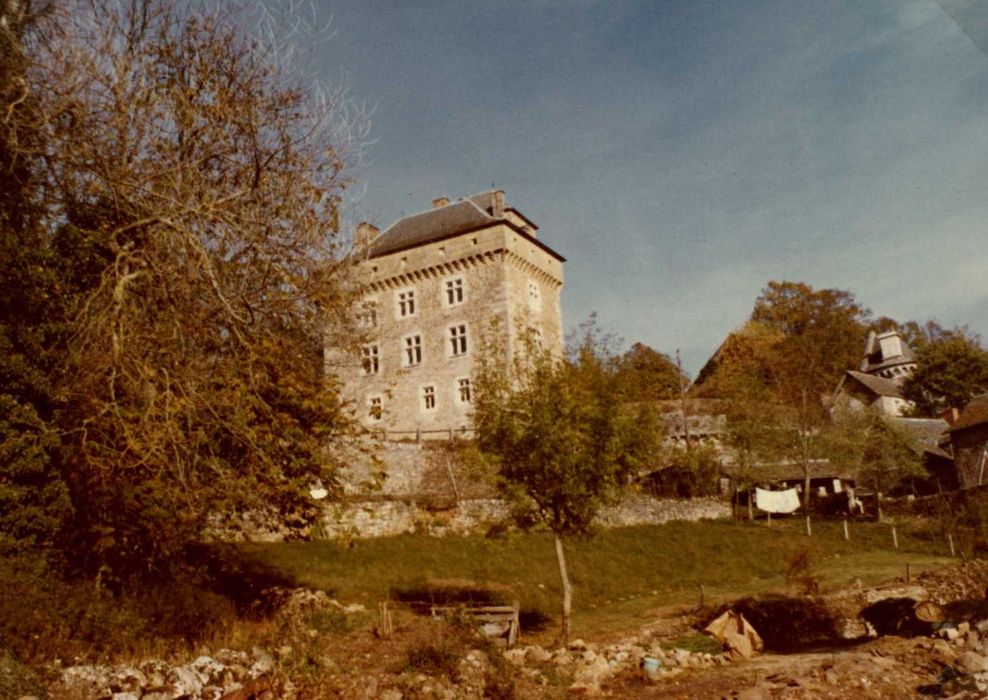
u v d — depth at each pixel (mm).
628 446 18109
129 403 12172
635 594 23312
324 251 15062
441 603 18984
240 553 19938
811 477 41094
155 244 13305
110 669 8289
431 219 48594
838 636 16766
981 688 8641
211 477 12820
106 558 11289
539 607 20531
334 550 22984
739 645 13992
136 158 13953
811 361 56281
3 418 10477
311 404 13680
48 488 10633
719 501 37969
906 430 44250
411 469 30844
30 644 7984
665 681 11711
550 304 49938
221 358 13914
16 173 12141
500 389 19016
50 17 12992
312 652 9938
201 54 14570
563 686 11352
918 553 30359
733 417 43375
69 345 11750
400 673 10062
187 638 10492
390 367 46688
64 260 12195
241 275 14508
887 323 68375
